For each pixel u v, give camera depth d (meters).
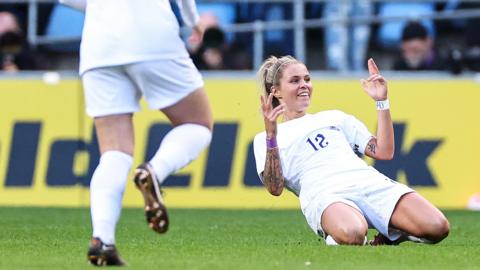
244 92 39.19
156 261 18.80
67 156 38.78
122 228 29.03
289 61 23.62
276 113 22.12
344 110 39.25
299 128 23.28
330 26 48.41
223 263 18.52
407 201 22.39
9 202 38.53
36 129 38.84
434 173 39.22
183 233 27.52
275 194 22.81
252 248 21.77
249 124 39.06
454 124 39.59
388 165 39.00
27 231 27.52
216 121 39.00
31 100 39.03
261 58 44.69
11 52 43.91
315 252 20.47
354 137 23.34
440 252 20.62
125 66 17.41
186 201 38.53
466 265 18.78
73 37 46.00
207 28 44.03
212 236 26.52
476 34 48.12
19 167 38.69
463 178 39.31
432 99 39.72
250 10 48.84
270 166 22.48
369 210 22.64
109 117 17.59
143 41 17.34
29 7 45.88
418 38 43.66
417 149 39.31
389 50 48.78
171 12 17.75
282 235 27.00
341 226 21.89
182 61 17.67
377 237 23.05
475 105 39.72
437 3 50.91
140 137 38.62
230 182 38.69
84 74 17.67
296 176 23.20
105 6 17.55
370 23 47.12
